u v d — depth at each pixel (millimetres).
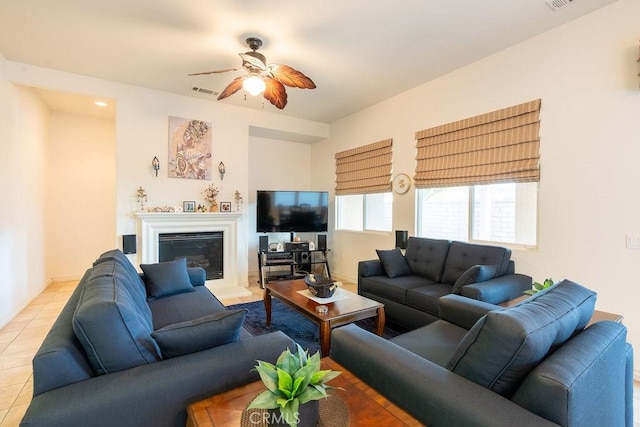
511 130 3057
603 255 2488
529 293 2148
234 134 4766
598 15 2479
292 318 3457
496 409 991
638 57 2270
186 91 4207
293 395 933
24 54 3197
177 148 4309
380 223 4812
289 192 5148
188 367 1256
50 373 1095
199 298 2697
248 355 1382
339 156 5430
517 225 3143
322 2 2371
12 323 3279
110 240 5316
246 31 2766
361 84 3953
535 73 2871
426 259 3537
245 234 4836
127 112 3975
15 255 3518
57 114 4926
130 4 2396
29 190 3967
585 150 2574
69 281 5012
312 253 5961
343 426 1026
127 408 1100
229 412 1106
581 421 994
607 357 1188
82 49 3098
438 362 1634
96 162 5223
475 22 2633
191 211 4398
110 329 1201
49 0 2340
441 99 3725
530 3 2387
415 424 1051
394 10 2461
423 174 3949
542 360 1092
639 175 2316
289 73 2822
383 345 1441
